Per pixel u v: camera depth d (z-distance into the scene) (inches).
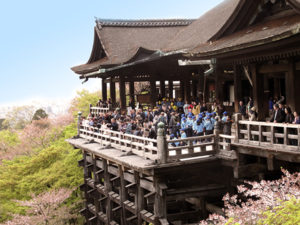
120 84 1113.4
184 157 603.2
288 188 390.3
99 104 1222.3
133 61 992.2
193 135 724.0
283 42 544.4
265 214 353.7
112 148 803.4
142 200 690.2
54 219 949.2
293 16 617.3
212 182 706.2
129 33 1250.6
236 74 741.9
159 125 587.5
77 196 1148.5
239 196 673.0
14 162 1216.8
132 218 705.0
